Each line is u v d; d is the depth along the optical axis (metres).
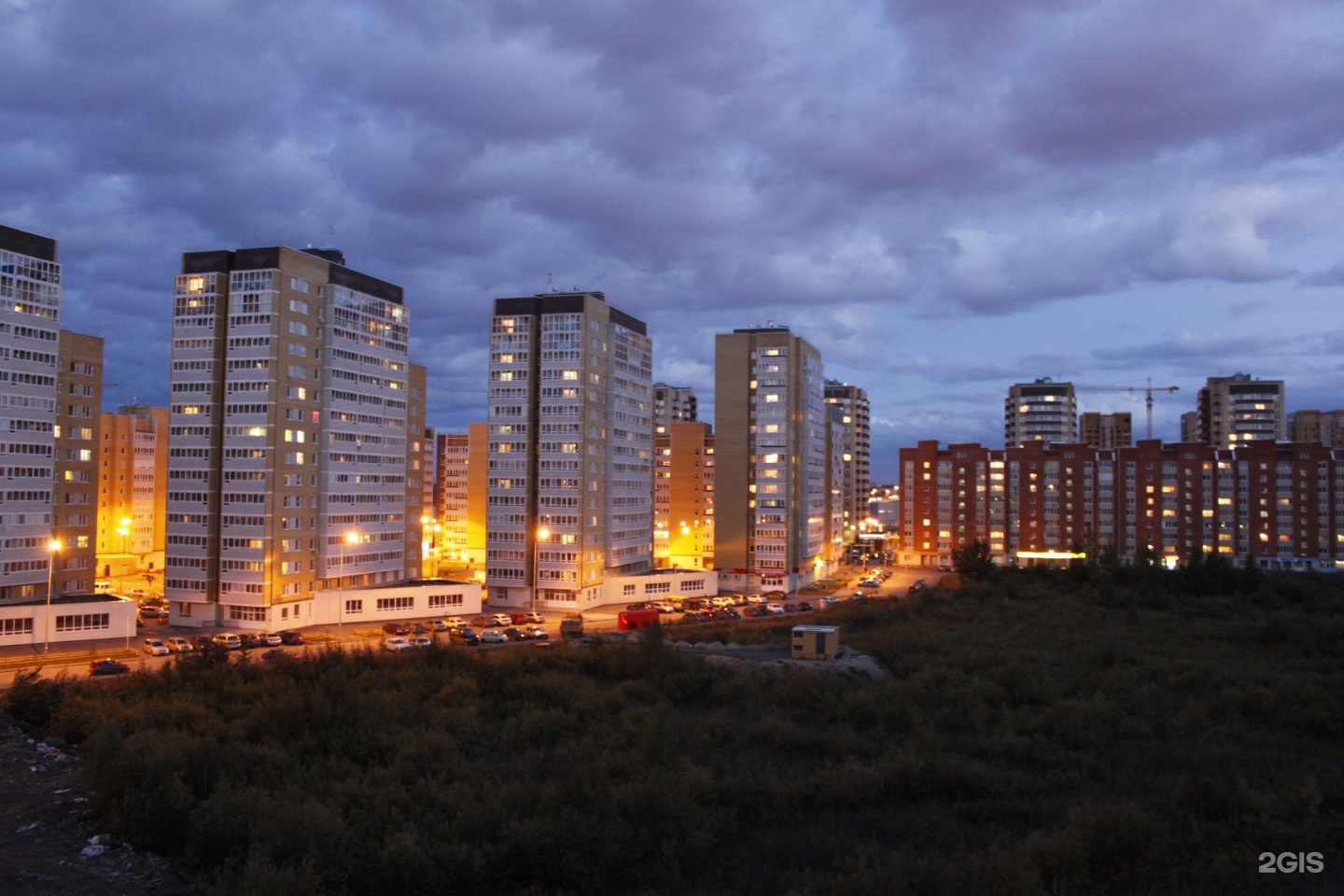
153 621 111.31
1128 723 48.75
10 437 99.06
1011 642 79.06
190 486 109.75
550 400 132.88
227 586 107.62
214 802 29.48
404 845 26.94
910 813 34.56
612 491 140.25
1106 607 106.19
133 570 169.25
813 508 177.62
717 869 28.69
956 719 50.16
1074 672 63.50
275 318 108.50
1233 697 53.41
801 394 168.75
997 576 128.25
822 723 51.00
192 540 109.25
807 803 35.97
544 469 132.62
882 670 68.00
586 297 133.12
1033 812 34.41
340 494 118.00
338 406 117.88
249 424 107.81
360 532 121.50
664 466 195.38
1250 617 95.25
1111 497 199.00
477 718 49.91
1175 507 195.00
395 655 67.62
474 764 39.97
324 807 29.70
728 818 32.25
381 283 127.75
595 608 134.12
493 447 135.00
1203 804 32.59
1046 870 26.52
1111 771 40.41
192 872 26.36
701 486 192.12
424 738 42.97
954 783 37.41
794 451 166.88
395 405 129.50
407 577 146.38
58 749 40.03
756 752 43.84
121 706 47.97
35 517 101.81
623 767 38.09
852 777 36.84
